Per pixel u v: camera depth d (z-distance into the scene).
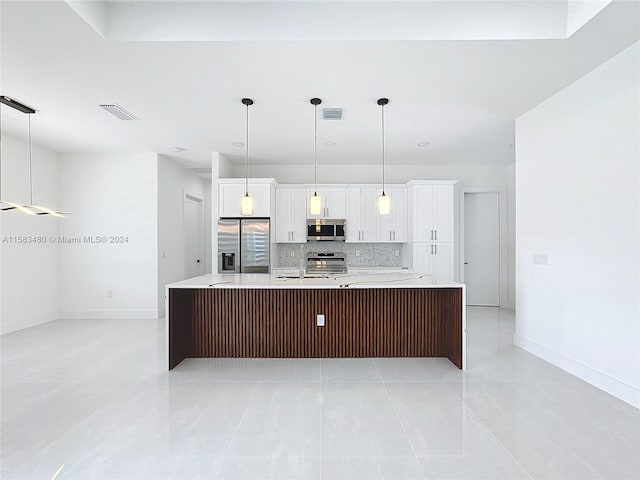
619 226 2.72
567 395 2.83
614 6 2.12
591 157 2.98
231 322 3.83
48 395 2.86
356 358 3.79
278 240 6.08
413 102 3.58
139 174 5.68
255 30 2.49
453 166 6.57
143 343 4.30
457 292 3.47
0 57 2.67
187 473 1.90
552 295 3.49
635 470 1.91
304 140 4.94
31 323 5.16
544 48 2.59
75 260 5.67
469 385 3.04
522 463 1.98
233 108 3.72
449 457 2.04
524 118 3.89
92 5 2.32
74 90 3.26
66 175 5.66
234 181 5.65
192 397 2.82
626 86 2.64
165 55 2.66
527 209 3.87
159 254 5.75
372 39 2.48
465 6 2.49
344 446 2.15
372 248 6.51
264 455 2.06
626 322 2.68
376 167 6.56
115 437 2.24
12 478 1.86
